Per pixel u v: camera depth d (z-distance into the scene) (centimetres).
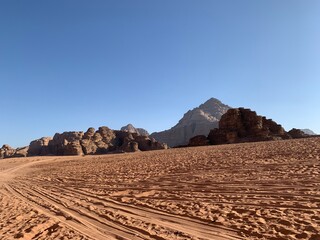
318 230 539
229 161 1723
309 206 702
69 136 11506
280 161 1478
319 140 2662
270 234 548
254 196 862
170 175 1475
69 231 711
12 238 685
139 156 3641
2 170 4119
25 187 1775
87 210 927
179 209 812
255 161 1582
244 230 586
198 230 623
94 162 3556
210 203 840
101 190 1302
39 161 5828
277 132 6675
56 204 1093
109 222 760
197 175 1363
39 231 743
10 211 1034
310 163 1307
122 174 1795
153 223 709
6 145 11406
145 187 1234
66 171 2620
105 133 10906
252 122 6612
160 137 15825
